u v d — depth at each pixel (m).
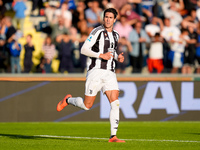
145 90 37.62
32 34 43.56
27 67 40.53
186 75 39.59
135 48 41.78
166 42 42.56
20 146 18.98
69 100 21.69
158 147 18.89
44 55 41.00
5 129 30.38
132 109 37.44
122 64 41.34
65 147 18.42
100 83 20.16
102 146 18.72
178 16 45.06
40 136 25.56
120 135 26.84
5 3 44.88
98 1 45.00
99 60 20.06
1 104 35.81
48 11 44.56
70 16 44.19
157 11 45.47
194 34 44.22
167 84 37.94
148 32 43.28
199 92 38.31
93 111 36.91
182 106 38.16
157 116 37.84
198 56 43.38
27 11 44.91
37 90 36.34
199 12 46.00
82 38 41.28
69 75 38.50
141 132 28.89
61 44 40.88
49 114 36.53
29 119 36.28
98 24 44.50
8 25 41.34
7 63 40.62
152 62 42.06
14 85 36.03
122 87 37.28
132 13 44.41
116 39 20.72
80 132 28.73
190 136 26.23
